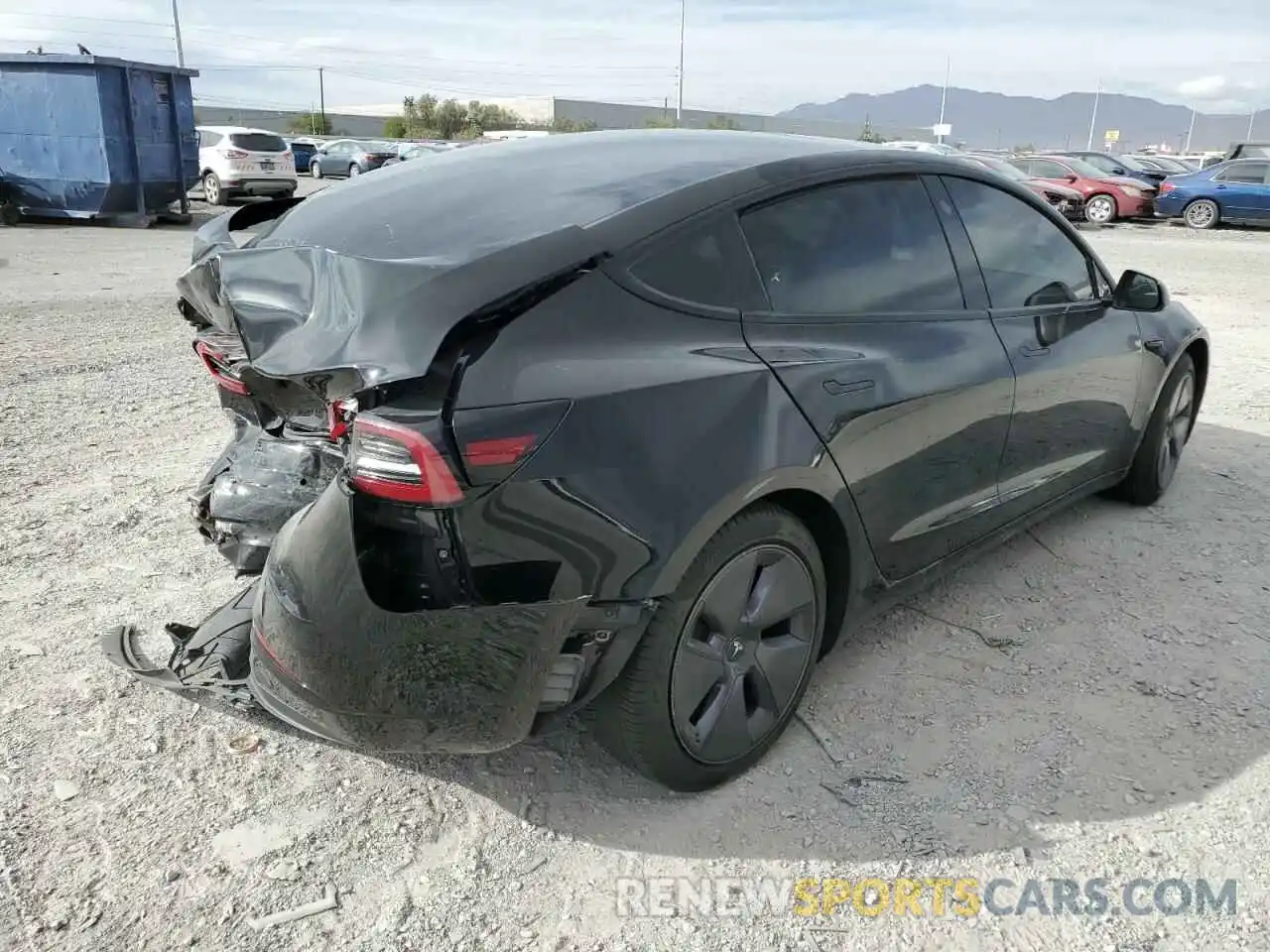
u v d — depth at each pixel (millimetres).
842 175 2982
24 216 18859
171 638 3061
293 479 2979
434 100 71188
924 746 2842
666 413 2297
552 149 3158
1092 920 2225
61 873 2346
